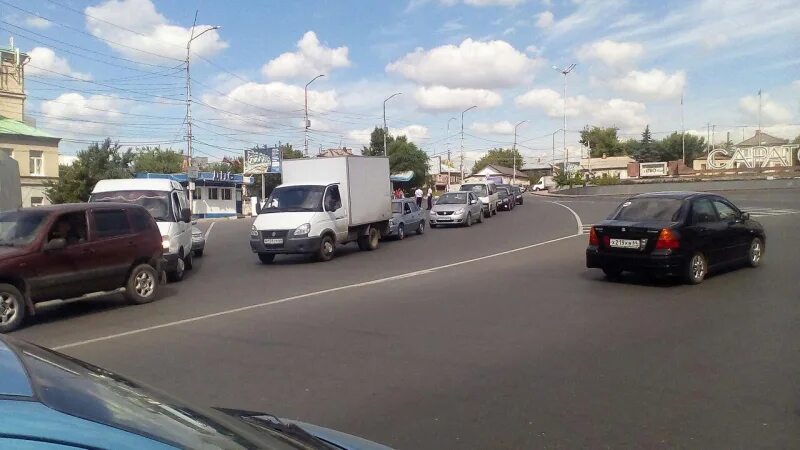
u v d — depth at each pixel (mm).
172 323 9078
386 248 20141
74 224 10078
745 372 5961
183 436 1882
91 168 45812
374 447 2928
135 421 1835
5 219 9828
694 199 11383
